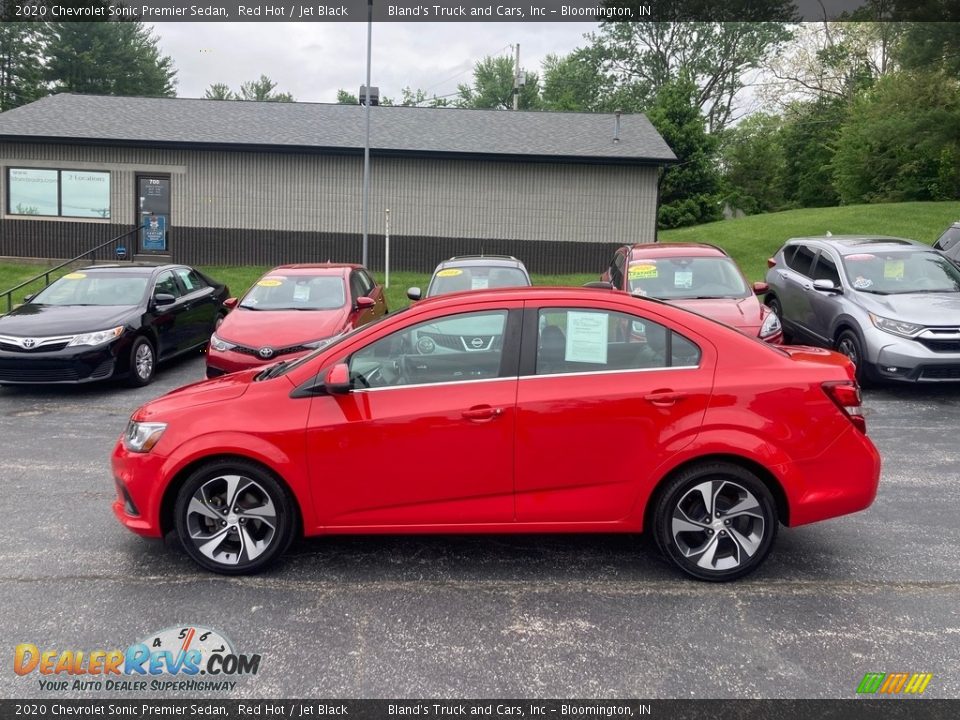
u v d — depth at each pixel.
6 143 21.67
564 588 4.67
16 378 10.03
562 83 56.16
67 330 10.13
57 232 22.14
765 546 4.65
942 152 35.75
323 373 4.75
